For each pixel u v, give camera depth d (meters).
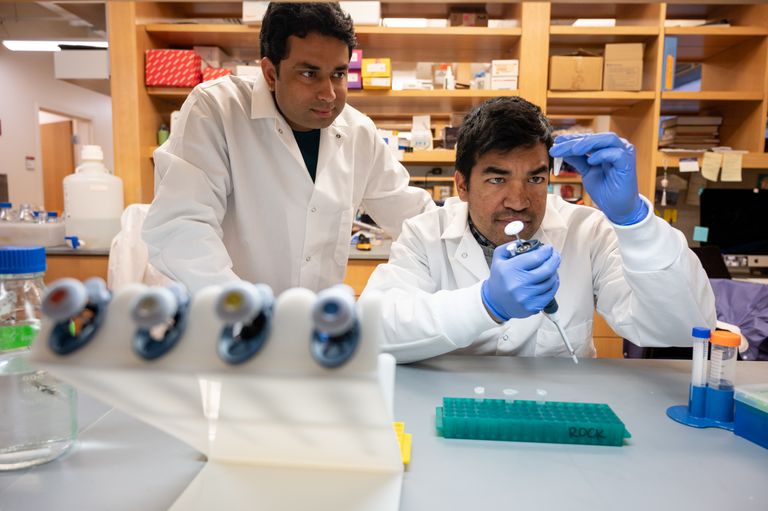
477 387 0.89
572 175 3.54
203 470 0.54
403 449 0.64
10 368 0.64
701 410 0.77
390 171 1.77
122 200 2.91
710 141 3.14
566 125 3.97
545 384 0.92
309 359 0.35
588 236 1.30
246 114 1.45
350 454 0.51
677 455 0.65
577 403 0.77
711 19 3.20
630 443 0.69
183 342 0.37
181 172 1.31
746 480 0.59
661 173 3.33
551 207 1.33
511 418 0.69
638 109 3.19
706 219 3.19
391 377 0.49
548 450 0.67
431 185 3.62
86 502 0.54
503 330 1.24
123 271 2.01
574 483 0.58
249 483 0.52
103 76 2.95
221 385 0.39
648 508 0.53
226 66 3.23
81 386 0.43
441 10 3.06
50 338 0.38
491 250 1.30
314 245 1.58
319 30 1.17
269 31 1.22
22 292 0.70
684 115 3.60
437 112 3.62
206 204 1.35
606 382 0.93
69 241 2.76
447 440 0.69
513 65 2.94
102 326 0.38
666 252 0.95
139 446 0.66
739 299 1.72
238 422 0.47
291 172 1.50
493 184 1.07
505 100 1.08
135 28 2.84
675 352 1.46
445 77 3.07
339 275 1.71
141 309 0.35
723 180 3.00
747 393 0.70
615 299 1.20
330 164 1.56
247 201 1.49
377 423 0.43
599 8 2.99
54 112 6.22
